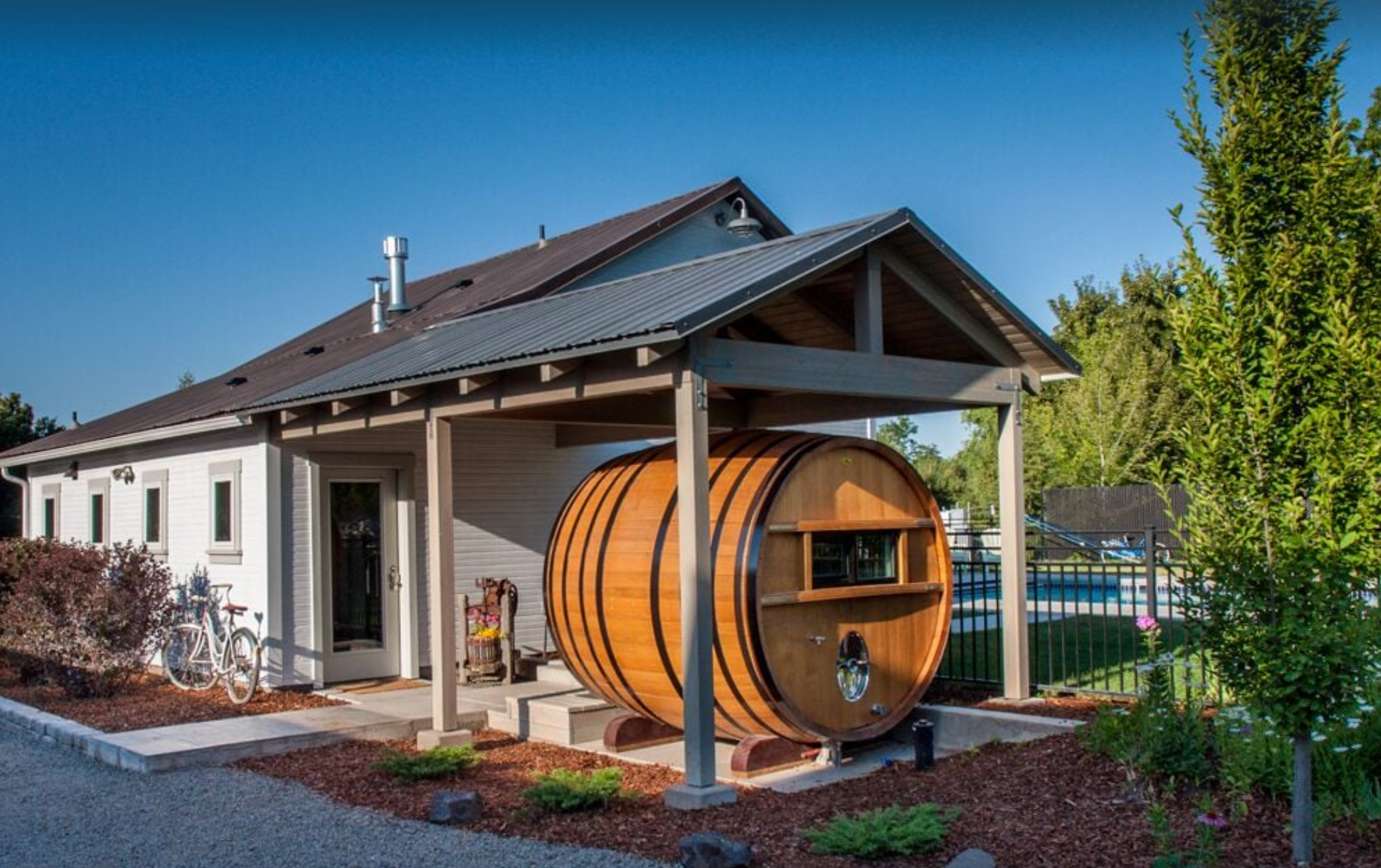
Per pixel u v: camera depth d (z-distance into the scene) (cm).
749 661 835
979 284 942
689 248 1642
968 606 1966
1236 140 643
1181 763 698
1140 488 2741
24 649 1357
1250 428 612
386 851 680
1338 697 563
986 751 878
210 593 1366
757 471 871
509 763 920
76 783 898
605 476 994
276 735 995
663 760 922
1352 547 584
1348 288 618
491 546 1367
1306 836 575
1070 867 594
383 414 1054
